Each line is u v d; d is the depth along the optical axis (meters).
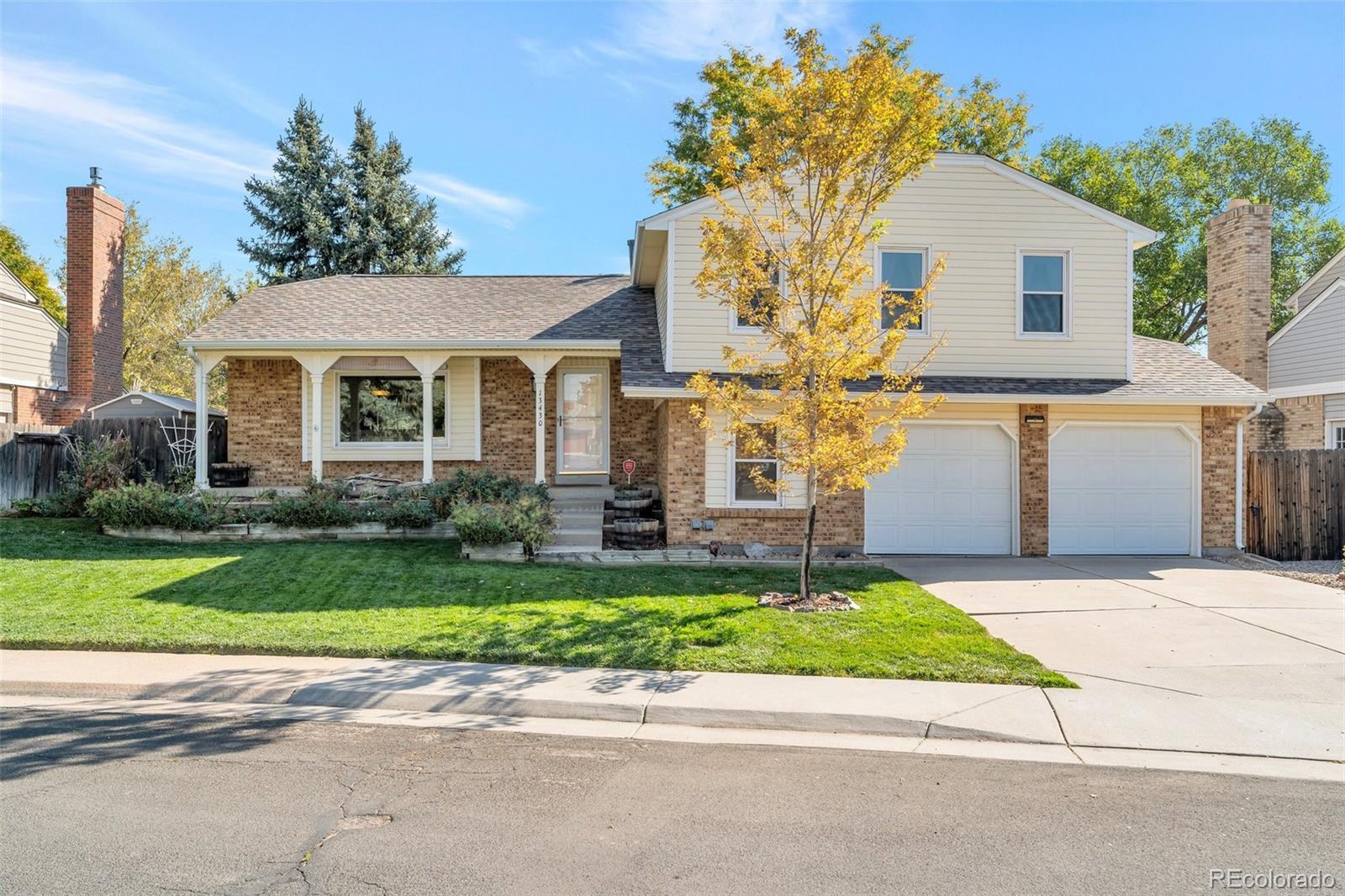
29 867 3.86
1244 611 9.45
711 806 4.65
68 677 6.94
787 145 9.36
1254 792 4.91
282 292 17.73
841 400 9.38
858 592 10.23
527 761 5.39
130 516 12.76
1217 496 13.85
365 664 7.37
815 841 4.20
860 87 9.08
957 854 4.07
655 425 16.64
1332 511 13.61
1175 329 33.19
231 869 3.85
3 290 20.00
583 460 16.67
